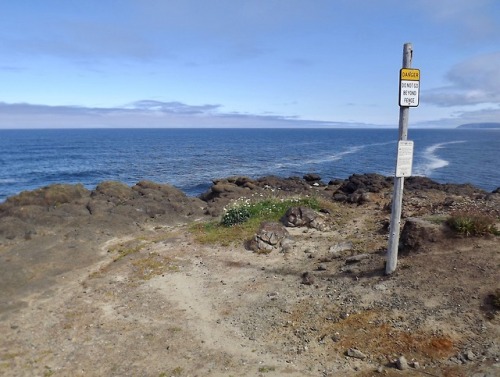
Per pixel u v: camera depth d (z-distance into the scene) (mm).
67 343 7730
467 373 5801
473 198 18281
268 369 6547
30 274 11414
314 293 8938
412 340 6695
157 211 19078
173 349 7363
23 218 16594
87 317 8766
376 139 146500
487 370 5754
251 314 8453
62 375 6723
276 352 7039
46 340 7863
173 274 10953
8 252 13289
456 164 55594
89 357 7227
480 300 7309
